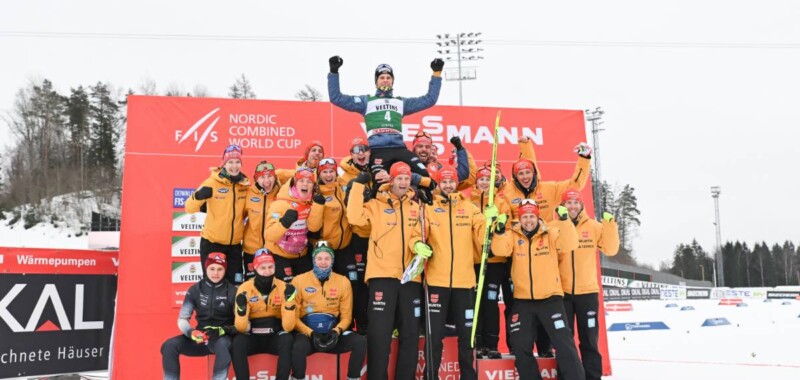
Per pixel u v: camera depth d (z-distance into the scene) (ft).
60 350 21.93
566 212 17.43
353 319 19.49
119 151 123.54
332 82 19.60
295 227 17.70
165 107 23.00
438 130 25.07
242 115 23.72
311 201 17.94
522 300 17.72
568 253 18.97
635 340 39.27
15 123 118.83
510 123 25.84
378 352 16.11
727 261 242.37
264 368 16.26
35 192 111.24
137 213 22.16
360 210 16.62
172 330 21.90
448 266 16.88
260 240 19.01
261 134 23.80
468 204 17.84
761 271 233.96
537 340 19.44
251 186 19.26
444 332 16.70
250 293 16.66
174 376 15.94
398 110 19.80
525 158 20.90
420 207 17.28
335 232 18.30
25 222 104.94
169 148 22.84
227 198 18.56
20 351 21.01
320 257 16.76
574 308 19.08
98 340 22.90
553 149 26.05
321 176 17.94
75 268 22.56
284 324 15.96
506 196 20.26
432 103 20.51
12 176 114.32
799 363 27.20
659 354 31.73
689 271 243.81
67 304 22.24
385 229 16.85
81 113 122.72
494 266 18.76
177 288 22.17
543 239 17.83
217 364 15.43
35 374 21.26
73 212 109.09
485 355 18.37
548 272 17.60
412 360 16.39
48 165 118.11
